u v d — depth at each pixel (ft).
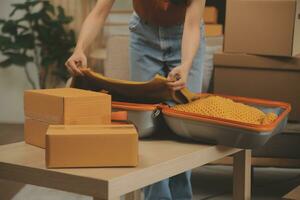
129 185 4.13
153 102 5.79
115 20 17.06
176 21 6.84
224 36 9.70
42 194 9.82
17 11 16.33
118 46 10.46
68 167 4.25
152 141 5.38
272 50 9.34
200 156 5.02
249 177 5.96
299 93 9.46
